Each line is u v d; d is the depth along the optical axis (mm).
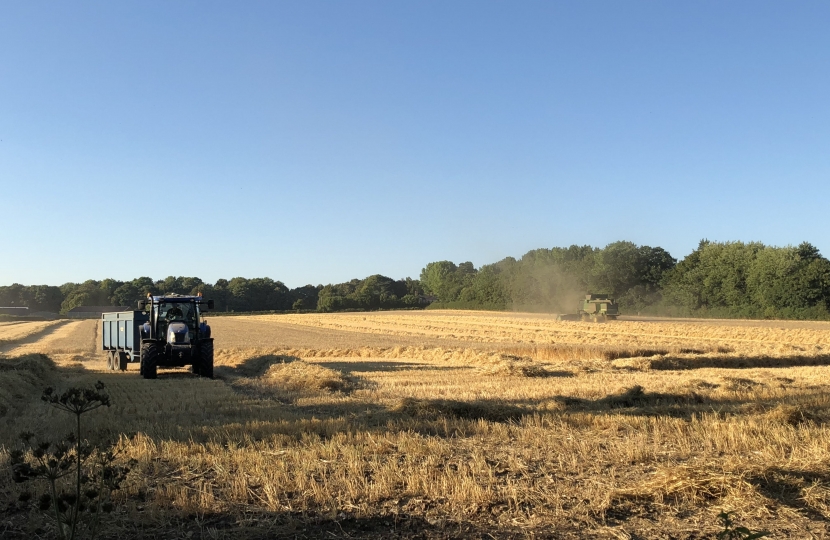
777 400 13406
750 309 67438
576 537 5758
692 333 43000
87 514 5805
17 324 74062
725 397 14344
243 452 8414
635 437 9445
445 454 8492
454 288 123188
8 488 6945
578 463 8047
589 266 90562
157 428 10047
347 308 127625
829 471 7324
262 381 18812
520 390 15547
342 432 9742
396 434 9695
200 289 22656
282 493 6898
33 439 9414
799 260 66062
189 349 20625
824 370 21375
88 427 10352
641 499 6695
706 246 79312
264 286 146500
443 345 35750
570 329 50531
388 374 20453
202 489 7012
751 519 6172
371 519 6195
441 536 5805
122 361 24266
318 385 16609
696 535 5828
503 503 6586
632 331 46906
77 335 53156
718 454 8516
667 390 15266
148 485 7184
